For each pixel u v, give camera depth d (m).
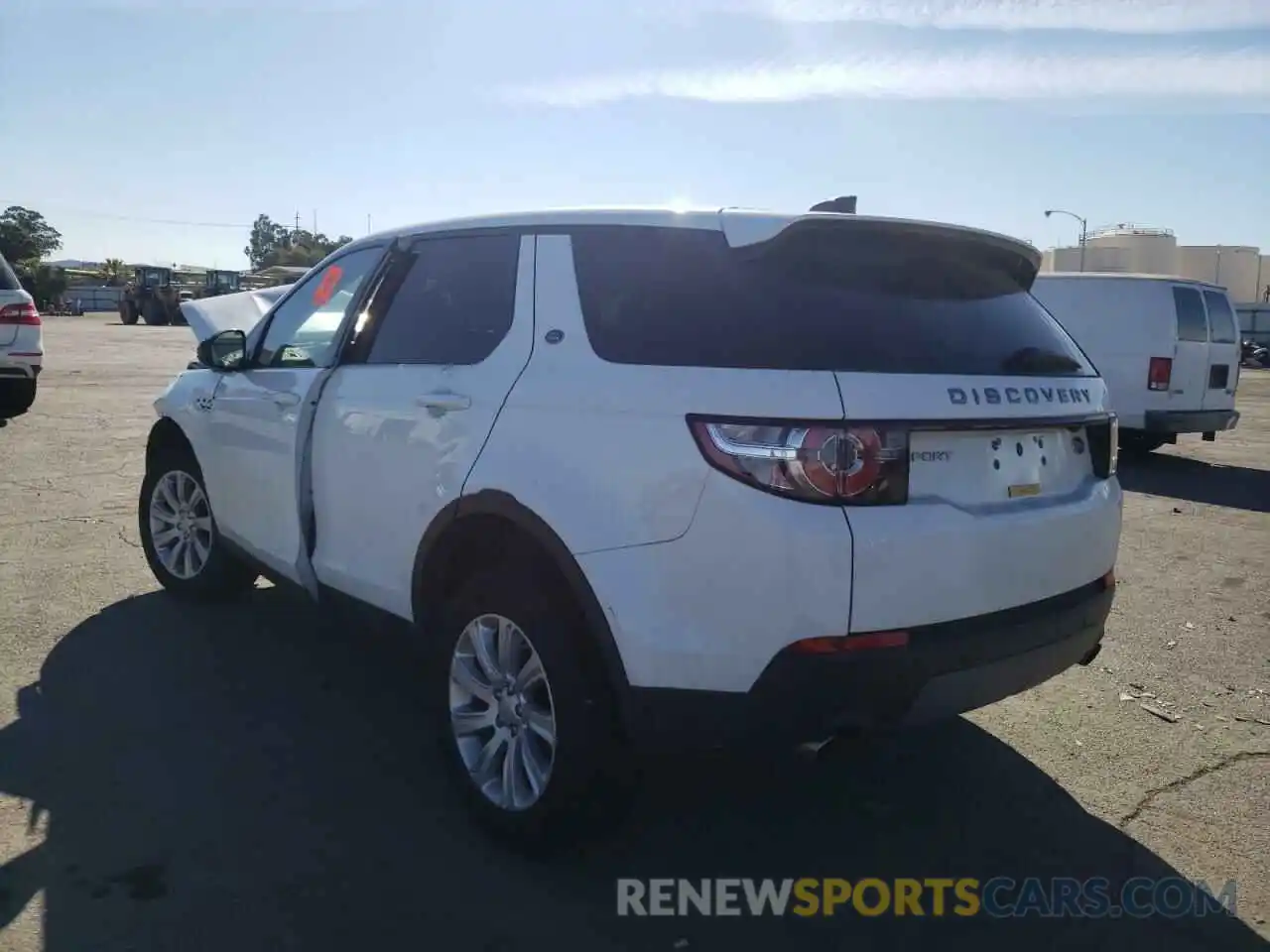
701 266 3.14
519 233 3.65
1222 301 11.91
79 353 24.11
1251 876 3.36
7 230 79.00
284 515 4.51
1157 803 3.80
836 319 3.00
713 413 2.86
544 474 3.17
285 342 4.75
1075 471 3.50
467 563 3.66
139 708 4.30
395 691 4.57
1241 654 5.31
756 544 2.77
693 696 2.89
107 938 2.85
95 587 5.82
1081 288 11.66
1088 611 3.38
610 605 2.98
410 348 3.94
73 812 3.48
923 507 2.89
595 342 3.23
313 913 3.00
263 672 4.72
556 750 3.13
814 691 2.76
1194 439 14.75
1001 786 3.91
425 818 3.54
